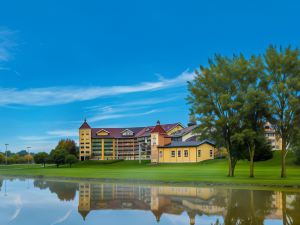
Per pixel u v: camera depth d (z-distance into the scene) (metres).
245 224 17.78
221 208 22.77
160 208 23.12
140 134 172.25
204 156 121.81
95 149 180.38
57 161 132.12
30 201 27.19
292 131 47.91
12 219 19.52
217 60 51.16
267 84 49.72
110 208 23.31
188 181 41.97
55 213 21.33
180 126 158.75
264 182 39.03
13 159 192.50
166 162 129.50
